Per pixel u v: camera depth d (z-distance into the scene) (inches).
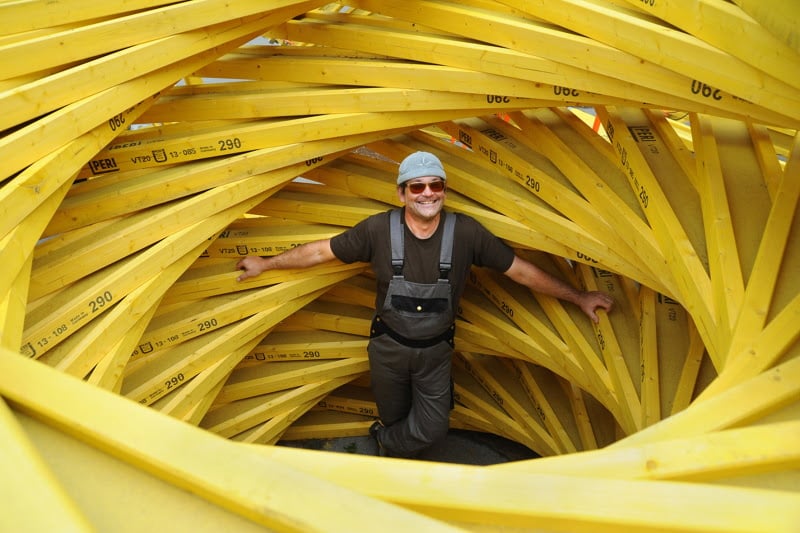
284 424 351.3
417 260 232.5
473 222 238.2
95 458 63.3
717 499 58.6
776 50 133.7
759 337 131.3
